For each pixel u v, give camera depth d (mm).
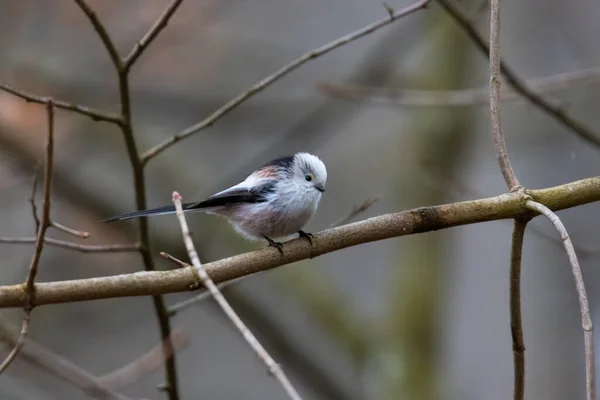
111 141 12789
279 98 13609
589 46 15391
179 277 5645
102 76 12914
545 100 9305
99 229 12258
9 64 12102
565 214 14945
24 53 12430
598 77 10672
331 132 13594
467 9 12406
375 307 14664
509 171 6027
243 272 5883
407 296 12359
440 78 12938
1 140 11555
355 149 15148
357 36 7684
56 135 12000
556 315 15891
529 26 15617
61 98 12148
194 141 14422
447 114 12734
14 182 12609
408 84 13195
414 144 12852
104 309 13391
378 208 14180
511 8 15203
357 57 15141
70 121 12148
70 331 14531
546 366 15750
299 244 5996
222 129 13836
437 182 11859
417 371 11836
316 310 12930
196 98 13438
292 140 13086
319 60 15062
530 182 15445
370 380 12188
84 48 12844
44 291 5387
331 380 12672
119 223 12273
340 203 14625
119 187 13695
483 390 15727
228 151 14617
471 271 16484
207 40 13555
